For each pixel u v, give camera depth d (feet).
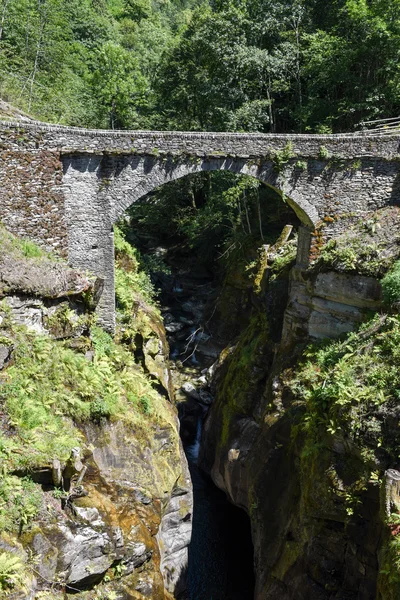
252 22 87.56
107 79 106.63
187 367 88.53
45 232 49.90
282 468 53.01
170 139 51.26
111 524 38.50
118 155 50.31
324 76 81.92
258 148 54.44
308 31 92.68
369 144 57.21
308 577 42.70
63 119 89.92
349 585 39.73
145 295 76.18
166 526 51.39
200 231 96.12
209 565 57.47
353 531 39.50
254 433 62.80
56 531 34.55
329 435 43.75
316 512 42.60
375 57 79.30
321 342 56.80
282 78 87.04
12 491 33.58
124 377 53.01
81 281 49.14
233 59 82.99
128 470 45.16
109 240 52.80
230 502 66.13
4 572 28.94
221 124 84.84
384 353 45.34
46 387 42.32
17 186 47.52
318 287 57.00
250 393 66.08
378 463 38.47
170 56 107.55
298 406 53.98
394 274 48.60
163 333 70.74
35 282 44.37
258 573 51.70
